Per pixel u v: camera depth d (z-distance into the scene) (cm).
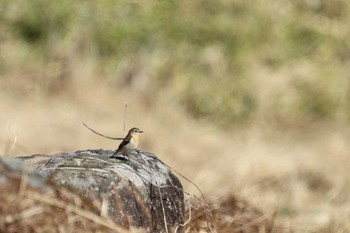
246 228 969
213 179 1512
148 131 1855
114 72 2180
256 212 1052
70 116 1848
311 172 1755
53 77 2070
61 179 741
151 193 776
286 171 1703
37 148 1609
